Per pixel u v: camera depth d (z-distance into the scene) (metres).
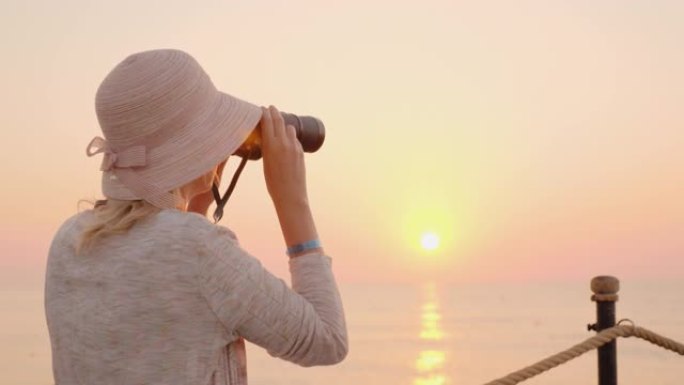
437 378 106.38
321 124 1.96
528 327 195.75
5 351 150.12
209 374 1.58
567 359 3.18
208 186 1.74
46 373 116.56
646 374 106.12
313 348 1.62
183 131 1.65
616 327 3.21
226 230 1.64
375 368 115.44
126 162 1.64
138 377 1.57
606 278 3.27
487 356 131.12
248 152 1.83
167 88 1.64
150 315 1.57
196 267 1.57
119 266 1.60
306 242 1.73
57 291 1.70
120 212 1.65
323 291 1.68
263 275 1.60
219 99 1.73
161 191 1.63
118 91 1.63
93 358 1.61
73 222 1.76
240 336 1.61
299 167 1.77
